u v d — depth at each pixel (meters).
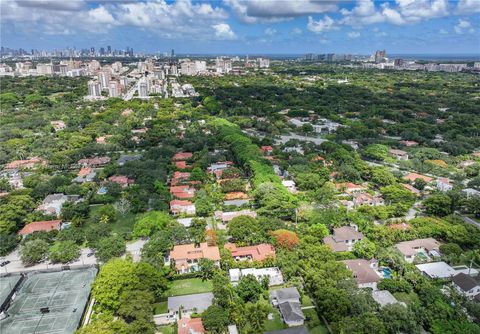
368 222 148.62
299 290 112.69
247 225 141.00
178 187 193.62
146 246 131.12
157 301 111.81
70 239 143.88
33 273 122.69
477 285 110.06
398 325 93.88
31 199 174.88
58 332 95.88
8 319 100.75
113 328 90.75
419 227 146.62
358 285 113.31
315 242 134.00
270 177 190.88
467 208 166.88
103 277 105.62
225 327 96.06
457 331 91.06
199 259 126.00
